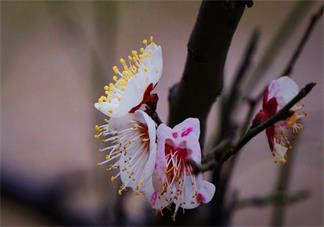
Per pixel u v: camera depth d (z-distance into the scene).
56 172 0.54
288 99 0.29
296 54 0.33
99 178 0.41
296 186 0.55
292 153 0.37
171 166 0.28
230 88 0.36
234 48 0.65
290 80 0.29
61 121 0.64
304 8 0.38
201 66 0.31
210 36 0.30
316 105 0.55
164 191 0.28
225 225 0.37
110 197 0.40
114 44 0.41
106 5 0.41
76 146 0.60
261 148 0.48
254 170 0.56
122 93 0.29
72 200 0.51
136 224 0.41
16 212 0.52
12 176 0.53
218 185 0.36
